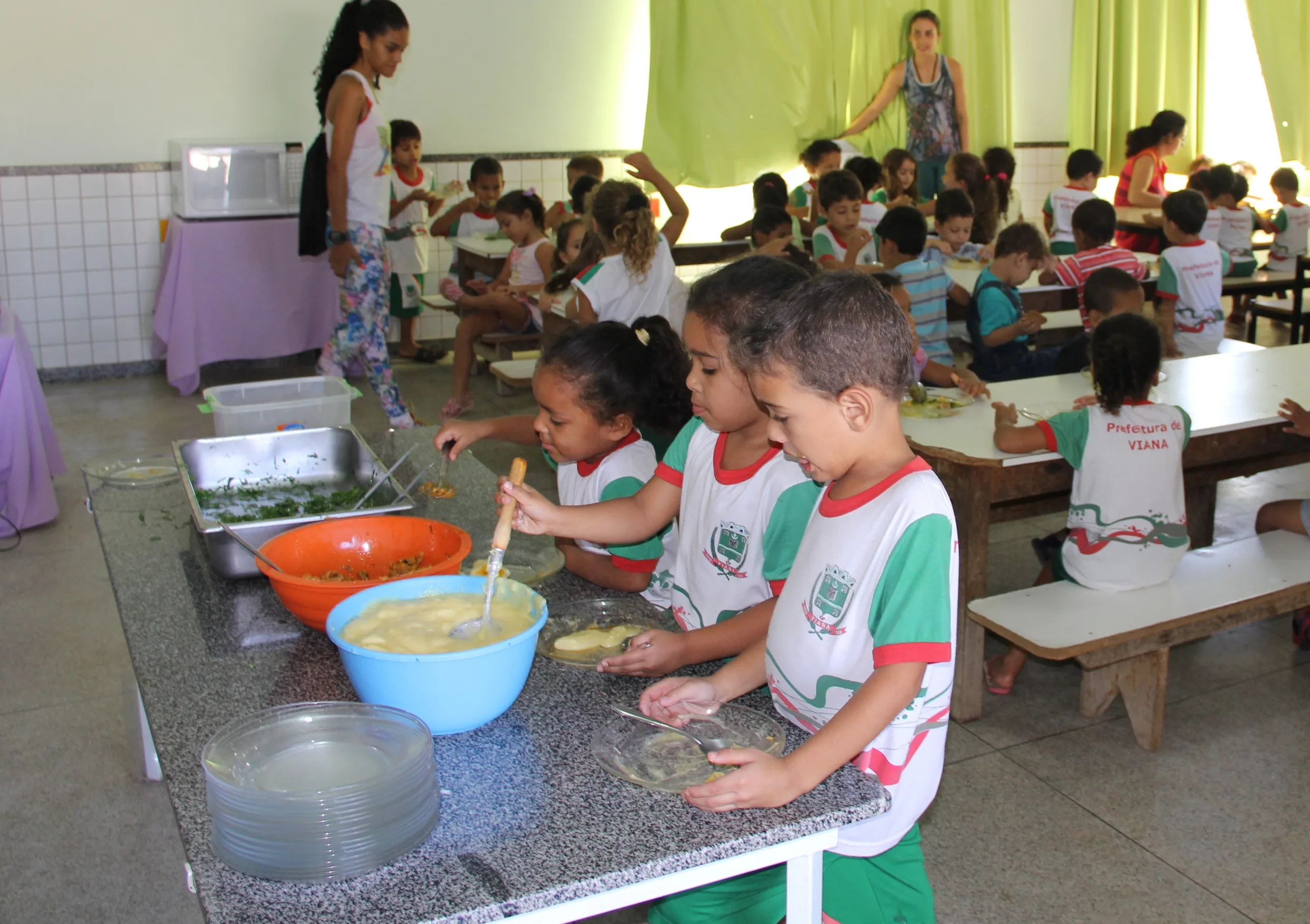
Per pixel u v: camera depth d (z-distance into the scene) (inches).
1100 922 75.4
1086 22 308.0
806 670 47.1
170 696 48.9
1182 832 85.2
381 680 44.0
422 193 230.8
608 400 63.3
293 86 236.8
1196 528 126.5
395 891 35.8
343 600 50.7
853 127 283.1
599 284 143.3
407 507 64.6
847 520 45.5
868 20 281.4
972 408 114.6
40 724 101.7
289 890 35.9
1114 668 98.7
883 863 50.0
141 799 90.7
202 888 36.0
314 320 231.3
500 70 256.4
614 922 76.4
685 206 181.6
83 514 153.6
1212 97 331.0
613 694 49.7
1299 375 125.0
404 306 244.4
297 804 35.8
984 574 99.6
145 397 219.3
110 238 228.5
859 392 42.3
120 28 221.5
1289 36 307.0
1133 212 273.3
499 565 49.1
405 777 37.5
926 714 47.1
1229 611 95.3
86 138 223.9
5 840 85.2
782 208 215.9
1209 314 170.9
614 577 65.5
